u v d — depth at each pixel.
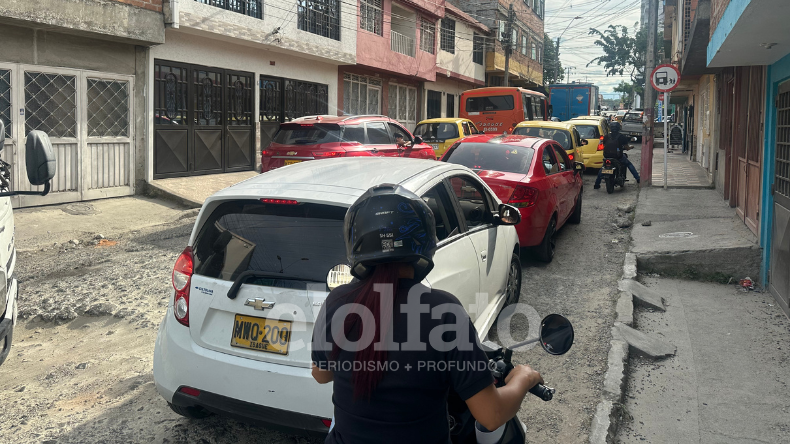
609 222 10.51
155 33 11.70
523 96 21.33
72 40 10.74
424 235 1.63
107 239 9.09
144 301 5.96
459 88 32.56
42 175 3.62
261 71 16.36
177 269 3.39
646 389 4.38
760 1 4.25
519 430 2.36
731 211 10.12
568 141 14.45
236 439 3.60
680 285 7.04
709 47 7.32
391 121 12.21
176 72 13.45
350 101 21.75
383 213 1.61
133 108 12.06
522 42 39.09
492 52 34.19
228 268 3.23
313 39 17.50
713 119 14.85
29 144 3.60
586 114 36.78
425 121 16.91
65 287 6.43
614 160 13.89
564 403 4.06
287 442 3.57
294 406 2.99
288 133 10.95
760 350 5.03
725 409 4.06
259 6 15.30
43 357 4.82
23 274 7.06
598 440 3.52
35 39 10.12
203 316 3.22
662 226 9.17
